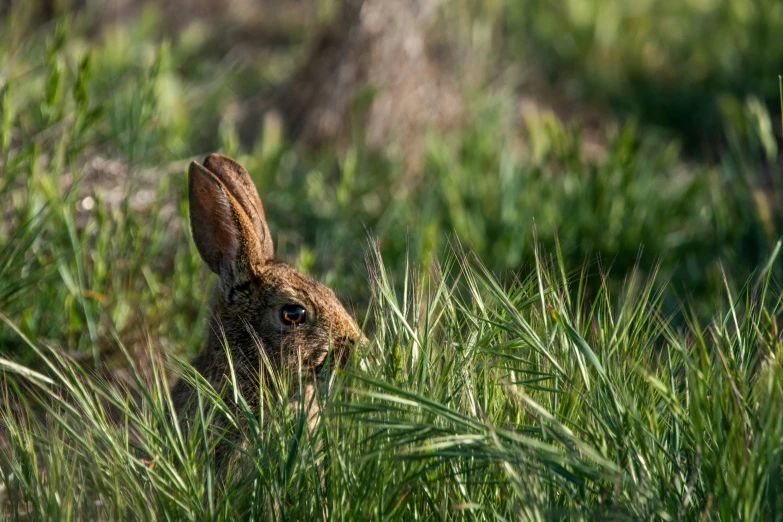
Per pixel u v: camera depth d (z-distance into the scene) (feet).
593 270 37.83
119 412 27.48
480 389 22.91
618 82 63.16
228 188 29.99
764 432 18.83
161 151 41.70
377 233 41.57
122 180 37.91
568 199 42.52
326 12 55.88
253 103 55.72
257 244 28.30
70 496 20.94
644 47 66.08
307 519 20.99
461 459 21.30
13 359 29.78
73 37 55.11
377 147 51.62
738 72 62.90
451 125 53.93
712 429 19.95
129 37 58.90
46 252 32.78
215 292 29.19
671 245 40.86
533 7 70.33
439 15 57.11
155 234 34.22
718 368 20.95
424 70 54.03
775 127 55.93
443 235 40.50
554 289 23.94
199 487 21.83
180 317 33.83
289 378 26.55
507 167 44.86
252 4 70.79
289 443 21.94
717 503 19.38
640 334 24.93
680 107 60.44
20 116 37.06
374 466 20.63
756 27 66.64
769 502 18.70
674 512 19.62
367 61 53.06
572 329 21.48
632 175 42.27
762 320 24.13
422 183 46.98
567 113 59.93
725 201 41.86
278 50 65.31
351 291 37.29
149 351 28.53
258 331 27.73
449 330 24.18
